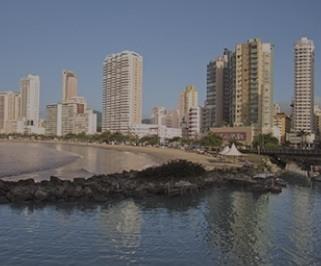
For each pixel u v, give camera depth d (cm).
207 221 3822
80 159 12656
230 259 2683
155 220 3822
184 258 2680
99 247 2866
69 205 4422
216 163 9738
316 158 10462
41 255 2653
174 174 6438
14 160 11419
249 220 3903
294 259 2717
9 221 3591
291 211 4419
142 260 2619
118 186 5388
